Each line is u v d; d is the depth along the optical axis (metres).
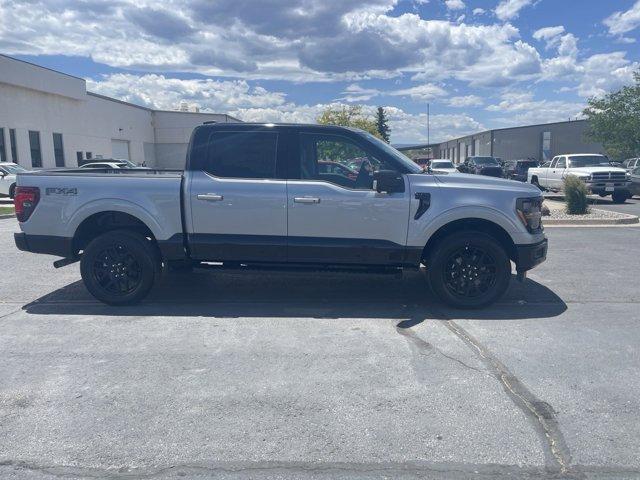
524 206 6.48
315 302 7.01
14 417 4.04
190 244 6.66
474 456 3.53
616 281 8.12
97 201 6.66
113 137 47.56
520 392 4.40
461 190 6.46
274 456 3.54
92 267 6.74
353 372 4.79
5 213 18.28
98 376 4.73
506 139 59.38
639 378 4.66
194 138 6.67
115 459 3.52
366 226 6.48
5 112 33.06
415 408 4.14
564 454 3.55
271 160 6.61
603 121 38.75
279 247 6.59
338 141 6.62
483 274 6.59
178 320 6.28
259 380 4.64
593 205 20.84
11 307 6.89
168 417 4.03
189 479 3.32
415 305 6.86
